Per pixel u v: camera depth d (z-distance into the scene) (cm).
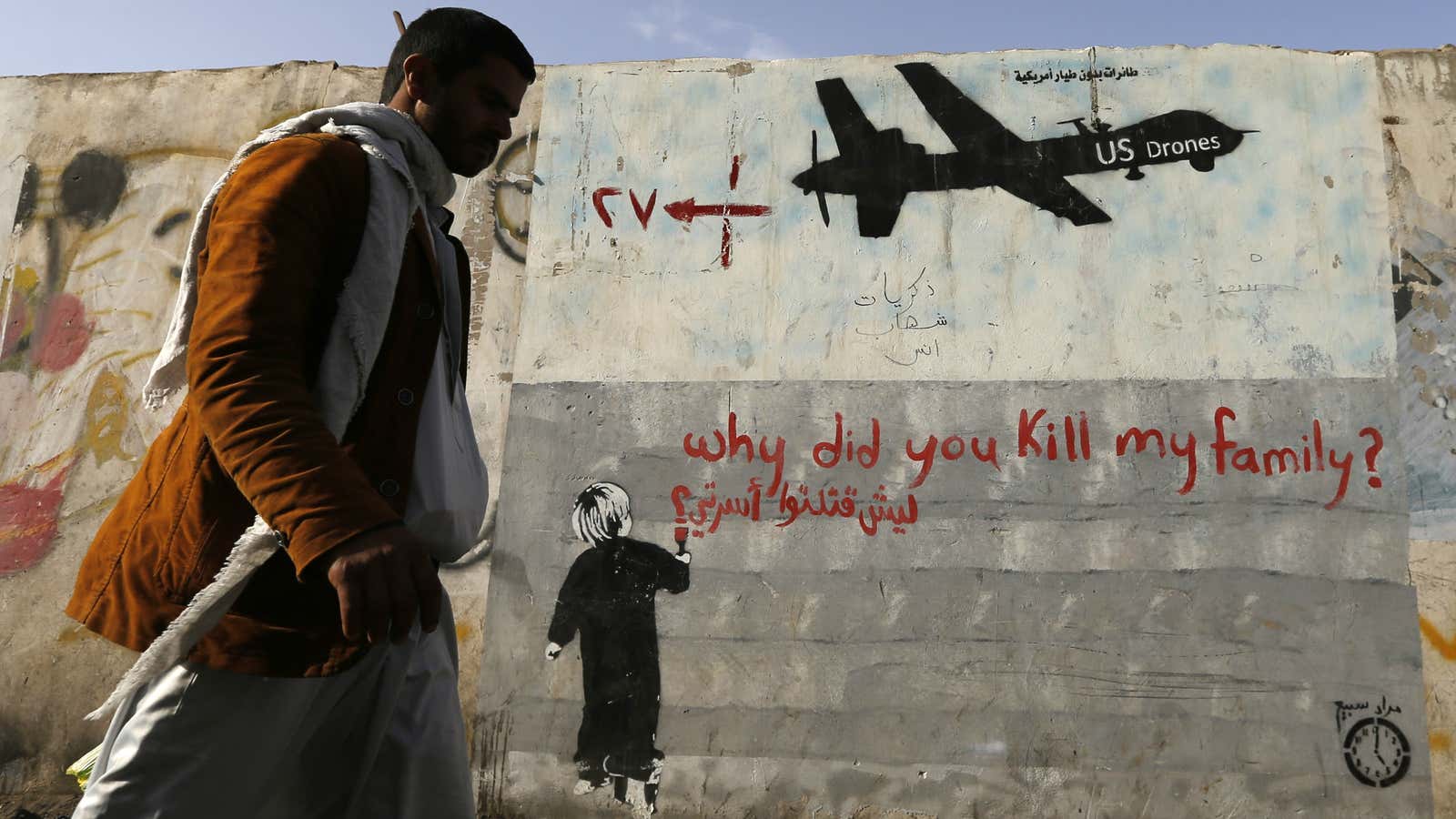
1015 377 436
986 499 427
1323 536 410
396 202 125
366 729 127
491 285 468
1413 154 436
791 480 438
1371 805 389
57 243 491
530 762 421
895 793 407
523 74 151
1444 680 395
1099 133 453
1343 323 426
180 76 506
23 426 473
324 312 117
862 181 461
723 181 468
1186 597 411
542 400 455
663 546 436
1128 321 436
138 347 477
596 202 471
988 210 452
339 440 116
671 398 450
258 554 107
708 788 413
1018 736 407
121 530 122
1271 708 399
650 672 425
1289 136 444
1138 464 423
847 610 423
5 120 506
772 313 454
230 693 114
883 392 441
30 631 450
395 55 150
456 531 134
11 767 435
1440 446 412
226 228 107
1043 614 416
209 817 113
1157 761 400
